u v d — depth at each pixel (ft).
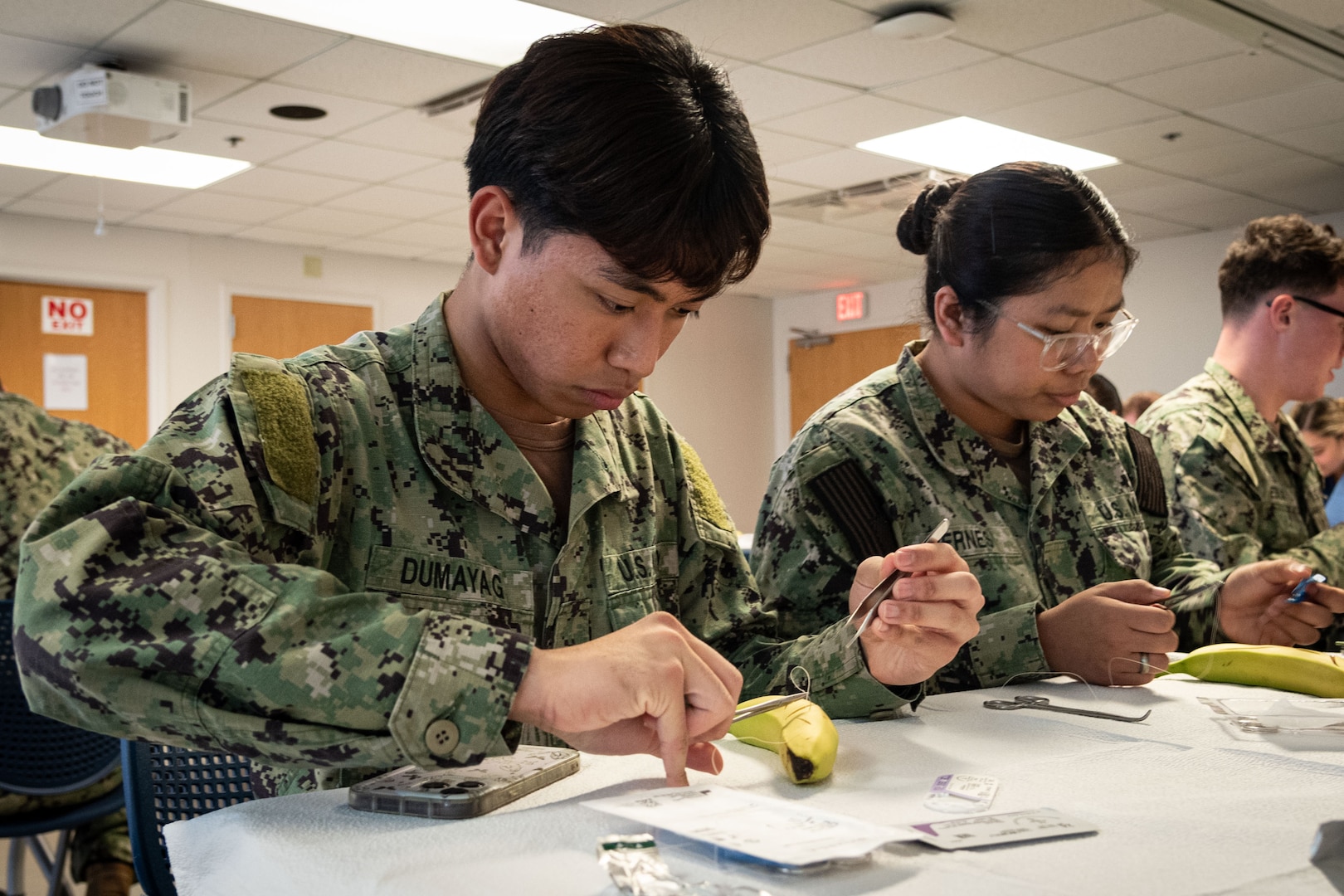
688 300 3.07
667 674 2.50
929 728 3.28
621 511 3.68
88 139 14.93
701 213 2.84
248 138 17.20
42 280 22.18
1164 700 3.71
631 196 2.77
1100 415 5.57
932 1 12.59
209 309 24.07
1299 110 16.55
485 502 3.37
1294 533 7.15
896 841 2.14
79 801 6.21
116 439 7.55
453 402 3.40
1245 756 2.90
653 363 3.11
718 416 32.50
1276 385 7.21
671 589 3.91
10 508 6.82
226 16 12.64
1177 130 17.56
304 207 21.59
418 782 2.52
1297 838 2.18
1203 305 24.72
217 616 2.47
